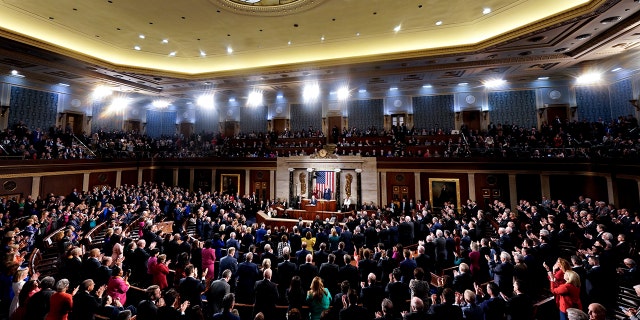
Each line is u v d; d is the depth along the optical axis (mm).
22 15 11867
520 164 16719
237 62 17438
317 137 23047
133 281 7148
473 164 17562
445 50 14055
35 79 18547
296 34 14086
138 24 13094
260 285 5277
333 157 19656
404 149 20250
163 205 15508
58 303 4445
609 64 15781
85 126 22625
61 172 16578
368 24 13039
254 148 23047
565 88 19703
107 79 18109
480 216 11930
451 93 22156
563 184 15820
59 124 20844
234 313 4320
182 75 18172
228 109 27609
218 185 22141
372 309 5297
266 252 7371
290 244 9141
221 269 6652
